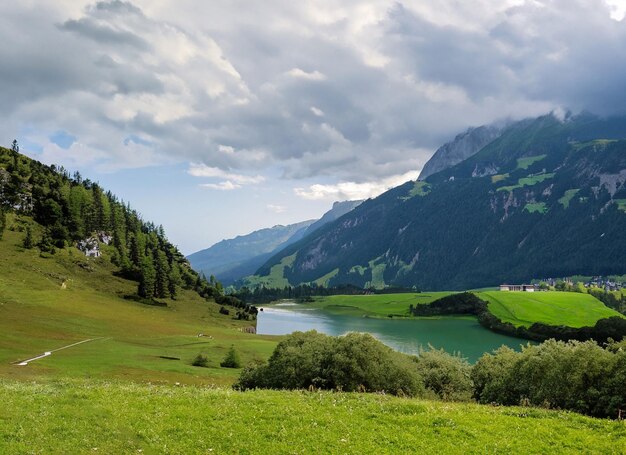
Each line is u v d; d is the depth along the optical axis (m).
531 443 27.56
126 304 199.75
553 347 53.94
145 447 24.86
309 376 52.50
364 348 53.72
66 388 37.38
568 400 44.22
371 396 37.66
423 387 54.91
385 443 26.67
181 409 31.05
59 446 24.05
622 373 41.94
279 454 24.62
